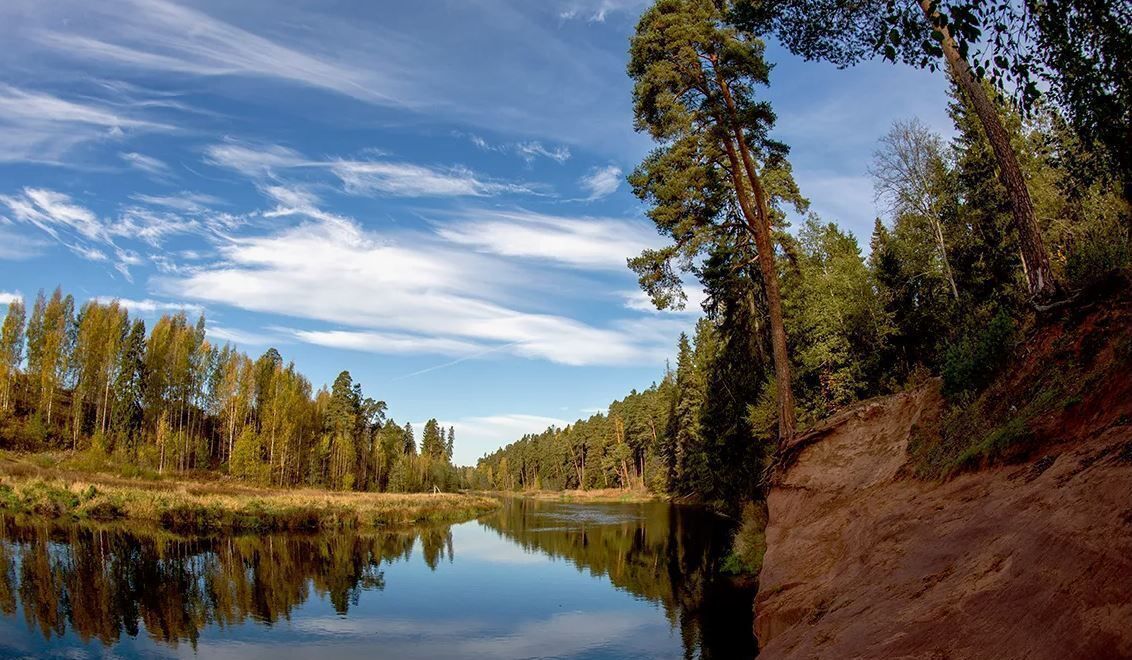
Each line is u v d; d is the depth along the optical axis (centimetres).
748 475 2989
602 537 3494
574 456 14312
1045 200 2097
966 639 500
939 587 618
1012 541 574
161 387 7144
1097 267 1009
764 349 2934
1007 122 2336
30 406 6662
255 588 1953
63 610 1535
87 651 1266
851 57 1138
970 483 848
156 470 6009
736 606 1592
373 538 3456
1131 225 1175
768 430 2683
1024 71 694
